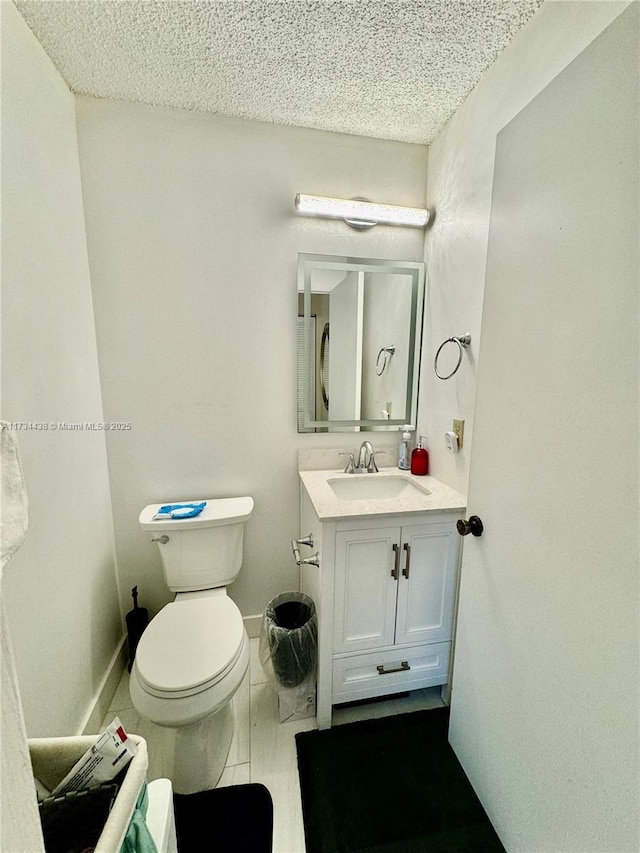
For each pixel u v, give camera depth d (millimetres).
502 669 920
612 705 626
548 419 746
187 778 1082
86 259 1351
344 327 1632
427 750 1195
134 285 1431
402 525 1240
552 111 709
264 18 973
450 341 1386
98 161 1332
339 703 1303
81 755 574
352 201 1484
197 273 1471
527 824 845
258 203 1477
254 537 1713
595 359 633
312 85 1235
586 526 664
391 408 1741
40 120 1062
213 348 1533
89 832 537
